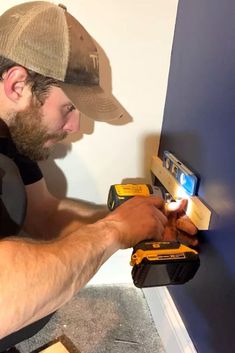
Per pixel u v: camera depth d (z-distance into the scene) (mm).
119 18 1043
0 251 561
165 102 1174
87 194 1271
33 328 943
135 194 1011
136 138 1215
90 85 814
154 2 1039
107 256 710
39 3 825
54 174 1210
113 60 1091
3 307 527
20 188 790
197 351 992
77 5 1009
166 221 895
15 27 769
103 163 1231
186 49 1010
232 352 810
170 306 1140
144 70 1120
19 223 804
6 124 852
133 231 781
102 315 1259
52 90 794
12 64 762
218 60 844
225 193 827
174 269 843
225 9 811
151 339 1192
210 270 905
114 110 849
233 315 802
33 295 553
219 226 854
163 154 1176
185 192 998
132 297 1344
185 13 1008
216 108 858
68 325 1209
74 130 908
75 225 1104
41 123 842
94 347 1146
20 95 796
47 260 586
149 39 1083
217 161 859
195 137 971
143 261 797
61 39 766
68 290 615
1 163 783
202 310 953
